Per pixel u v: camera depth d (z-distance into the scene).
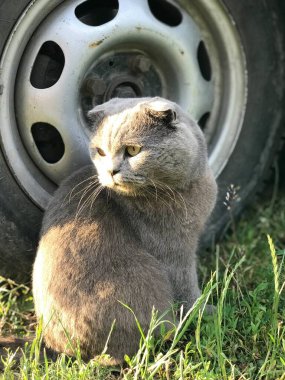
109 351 0.59
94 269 0.60
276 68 0.80
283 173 0.91
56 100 0.67
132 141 0.59
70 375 0.55
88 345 0.59
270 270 0.69
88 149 0.69
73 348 0.57
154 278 0.62
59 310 0.59
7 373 0.56
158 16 0.74
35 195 0.68
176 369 0.57
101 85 0.70
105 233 0.62
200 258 0.79
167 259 0.65
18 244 0.68
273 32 0.79
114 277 0.60
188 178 0.63
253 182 0.83
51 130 0.69
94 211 0.63
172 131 0.60
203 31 0.76
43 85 0.67
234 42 0.77
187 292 0.66
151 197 0.63
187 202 0.64
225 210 0.80
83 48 0.66
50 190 0.70
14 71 0.65
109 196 0.64
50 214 0.64
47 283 0.60
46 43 0.67
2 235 0.67
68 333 0.58
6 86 0.65
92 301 0.59
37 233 0.69
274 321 0.59
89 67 0.69
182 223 0.65
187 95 0.75
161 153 0.59
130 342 0.60
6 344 0.61
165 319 0.61
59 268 0.60
